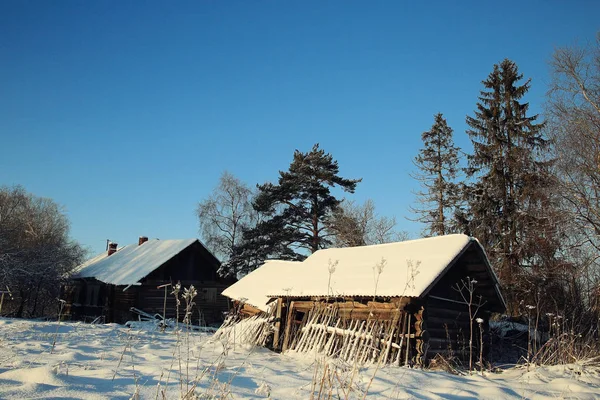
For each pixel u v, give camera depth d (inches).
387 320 487.5
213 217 1636.3
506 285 964.6
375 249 660.7
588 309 699.4
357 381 286.8
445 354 525.7
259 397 219.8
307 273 661.9
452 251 531.2
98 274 1283.2
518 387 333.7
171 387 221.1
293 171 1451.8
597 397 316.5
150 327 867.4
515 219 1018.1
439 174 1334.9
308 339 531.5
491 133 1125.7
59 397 178.2
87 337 531.2
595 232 785.6
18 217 1412.4
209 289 1234.0
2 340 420.8
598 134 805.9
